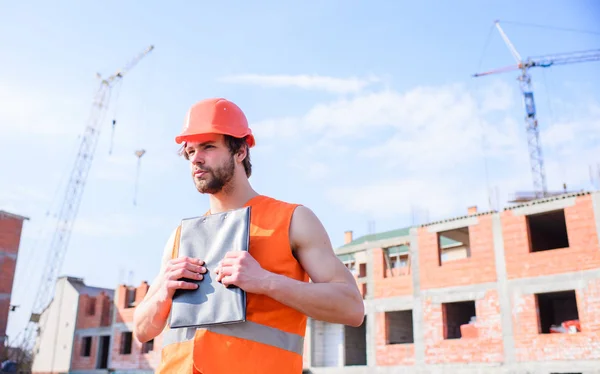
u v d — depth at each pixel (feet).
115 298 112.78
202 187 6.25
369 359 77.46
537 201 68.64
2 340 101.09
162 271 6.46
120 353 107.45
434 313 73.36
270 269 5.61
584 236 64.34
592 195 64.90
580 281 63.21
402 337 86.74
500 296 68.49
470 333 70.59
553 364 61.98
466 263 72.54
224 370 5.16
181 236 5.99
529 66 194.59
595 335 60.59
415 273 76.74
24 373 132.77
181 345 5.47
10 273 104.42
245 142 6.56
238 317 5.15
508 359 65.31
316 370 81.10
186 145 6.46
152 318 5.81
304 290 5.31
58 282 129.59
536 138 184.34
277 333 5.43
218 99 6.56
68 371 116.57
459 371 68.54
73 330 119.65
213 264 5.54
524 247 68.44
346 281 5.72
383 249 82.79
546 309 83.41
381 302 78.89
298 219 5.89
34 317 129.08
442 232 79.36
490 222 71.97
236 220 5.71
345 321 5.58
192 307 5.42
